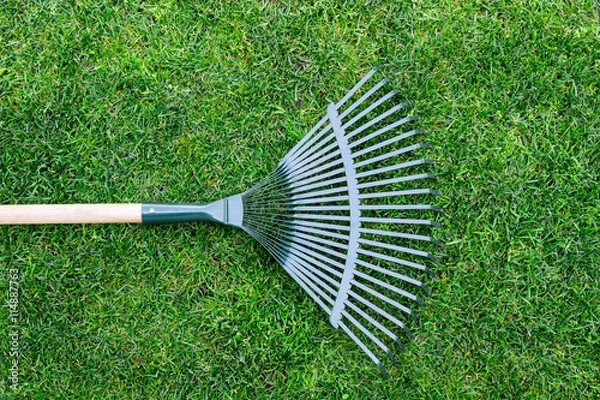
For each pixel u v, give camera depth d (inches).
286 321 60.7
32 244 60.4
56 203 60.6
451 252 60.8
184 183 60.7
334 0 61.6
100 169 60.7
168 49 61.2
